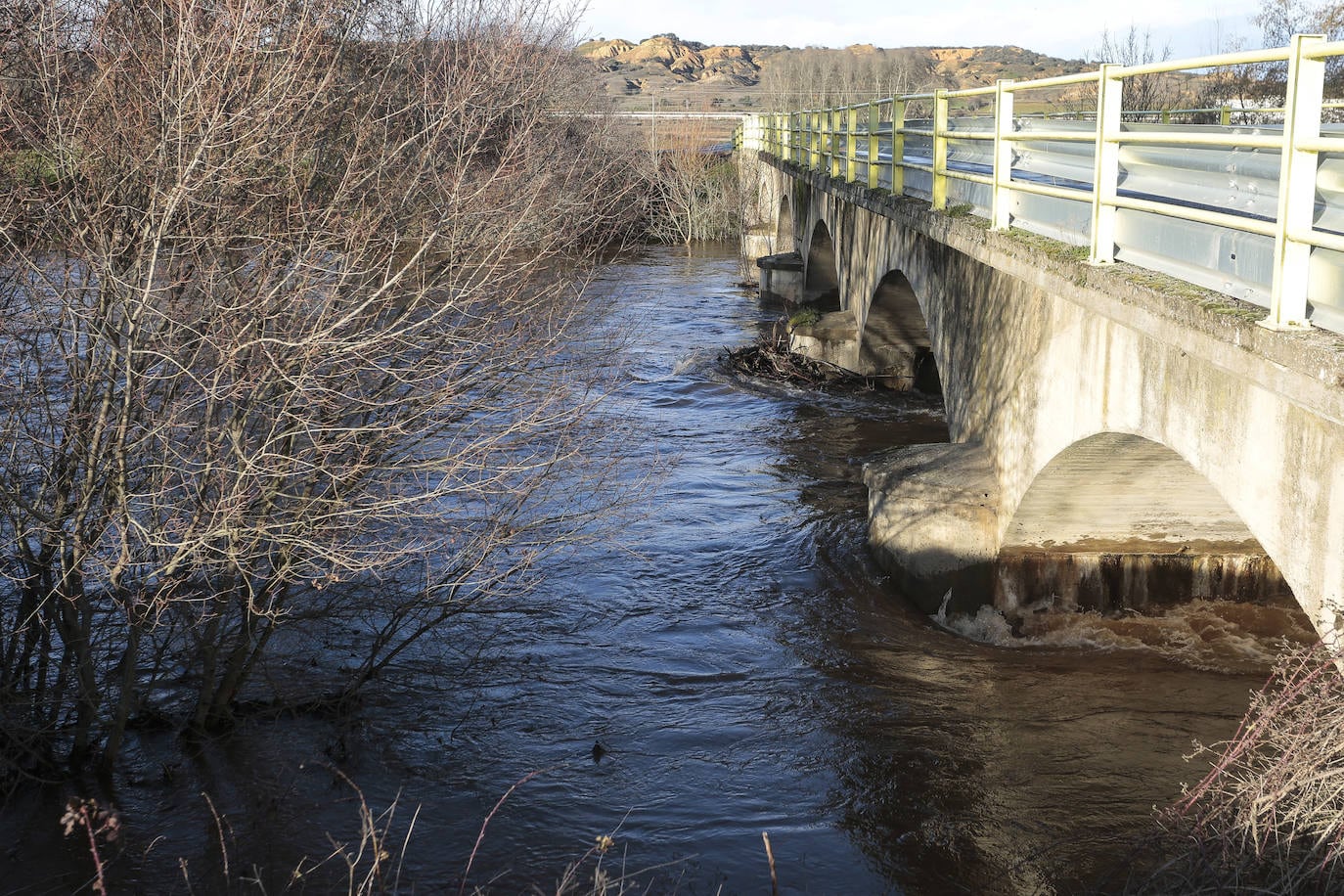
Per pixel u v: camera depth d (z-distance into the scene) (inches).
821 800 281.3
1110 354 268.7
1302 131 165.2
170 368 258.4
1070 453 310.8
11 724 261.3
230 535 249.0
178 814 263.7
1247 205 192.4
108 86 261.4
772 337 850.8
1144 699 335.0
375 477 278.7
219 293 260.1
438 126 289.6
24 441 255.4
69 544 259.3
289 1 285.7
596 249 381.1
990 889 242.5
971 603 385.1
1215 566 378.6
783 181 1211.9
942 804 278.2
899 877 247.8
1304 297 170.4
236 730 299.0
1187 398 224.4
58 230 252.5
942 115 412.5
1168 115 602.9
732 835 265.1
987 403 399.2
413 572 334.0
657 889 243.0
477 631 372.2
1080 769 294.4
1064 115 404.5
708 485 540.4
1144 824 264.7
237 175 259.6
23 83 268.4
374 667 318.0
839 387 758.5
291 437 263.0
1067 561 379.9
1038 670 356.2
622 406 684.7
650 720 321.4
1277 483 188.2
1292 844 173.2
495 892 240.5
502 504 313.7
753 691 341.1
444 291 288.5
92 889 234.4
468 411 286.8
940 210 414.6
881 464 430.9
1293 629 374.9
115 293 242.5
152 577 268.5
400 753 297.1
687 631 381.4
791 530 476.7
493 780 287.1
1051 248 280.4
